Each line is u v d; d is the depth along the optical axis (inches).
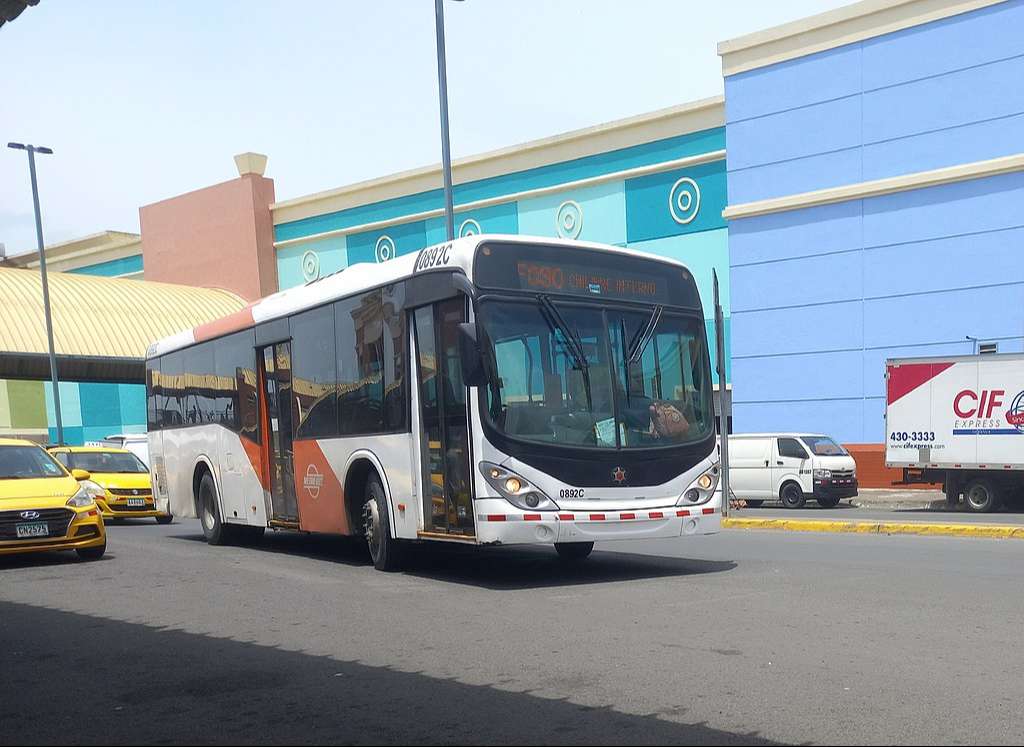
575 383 391.5
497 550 526.6
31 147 1457.9
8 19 264.8
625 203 1254.3
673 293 431.5
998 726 191.8
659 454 402.3
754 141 1128.2
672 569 431.2
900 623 291.7
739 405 1143.0
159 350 713.0
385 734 197.9
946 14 1000.2
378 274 448.1
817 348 1085.1
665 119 1216.8
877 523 619.8
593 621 307.1
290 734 200.8
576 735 193.0
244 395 570.9
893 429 887.1
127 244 2074.3
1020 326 959.0
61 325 1619.1
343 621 321.4
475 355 367.6
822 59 1080.8
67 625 332.2
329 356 484.1
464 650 271.0
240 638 299.9
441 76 797.9
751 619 302.2
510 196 1359.5
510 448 371.9
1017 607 316.2
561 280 399.9
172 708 223.8
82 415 2015.3
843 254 1067.3
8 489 488.4
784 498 940.0
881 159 1043.3
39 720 217.2
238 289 1790.1
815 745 183.0
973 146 987.3
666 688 224.4
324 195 1638.8
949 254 1000.9
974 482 847.7
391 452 429.7
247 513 565.3
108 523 885.8
